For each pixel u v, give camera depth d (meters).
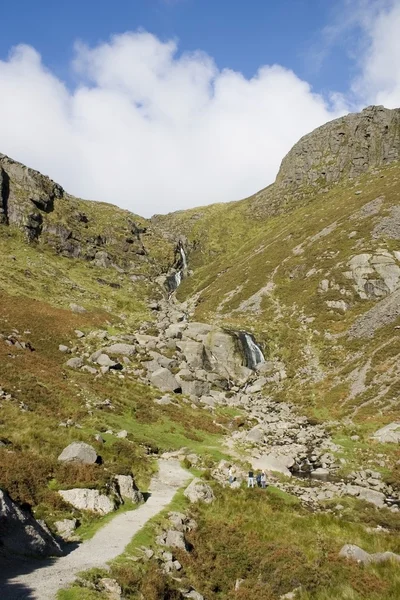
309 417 52.47
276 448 42.09
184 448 36.06
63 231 116.44
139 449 32.19
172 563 17.02
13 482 18.56
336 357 66.06
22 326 56.25
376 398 51.16
